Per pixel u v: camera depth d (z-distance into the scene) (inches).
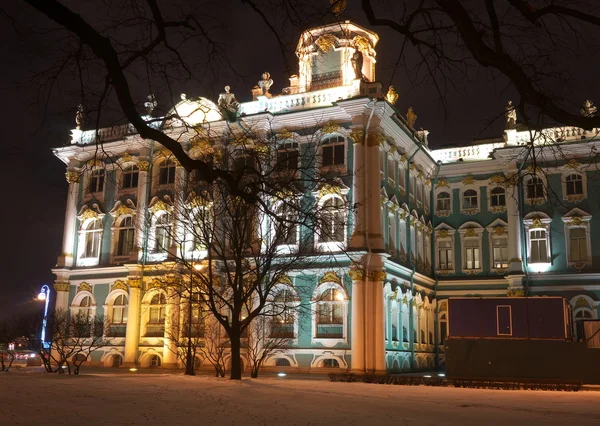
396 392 840.9
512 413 604.1
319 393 769.6
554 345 1149.1
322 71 1700.3
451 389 959.6
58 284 1819.6
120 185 1812.3
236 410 561.9
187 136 1616.6
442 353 1829.5
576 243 1722.4
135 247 1721.2
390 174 1659.7
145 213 1743.4
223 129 1573.6
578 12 283.0
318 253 1280.8
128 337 1681.8
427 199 1952.5
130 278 1708.9
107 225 1813.5
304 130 1574.8
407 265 1681.8
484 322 1201.4
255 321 1446.9
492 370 1169.4
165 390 745.6
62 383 806.5
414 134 1802.4
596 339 1172.5
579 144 1676.9
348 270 1449.3
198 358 1585.9
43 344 1395.2
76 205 1863.9
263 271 1114.1
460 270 1894.7
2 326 1387.8
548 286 1718.8
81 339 1740.9
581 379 1123.9
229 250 1321.4
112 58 296.4
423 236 1875.0
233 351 1075.3
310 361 1465.3
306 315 1485.0
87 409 541.3
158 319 1694.1
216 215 1151.0
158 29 326.3
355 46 1697.8
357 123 1509.6
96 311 1770.4
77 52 326.0
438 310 1878.7
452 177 1963.6
